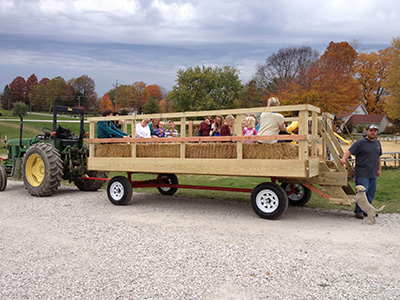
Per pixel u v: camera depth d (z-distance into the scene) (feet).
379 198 27.12
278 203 20.12
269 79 148.15
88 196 29.37
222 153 21.06
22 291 11.65
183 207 24.45
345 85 103.04
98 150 26.22
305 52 145.38
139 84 261.85
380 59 160.45
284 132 20.61
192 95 126.11
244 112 20.07
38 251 15.38
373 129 20.66
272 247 15.66
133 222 20.21
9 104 343.46
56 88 309.63
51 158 28.37
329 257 14.46
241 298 11.07
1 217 21.67
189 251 15.19
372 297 11.12
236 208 24.03
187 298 11.09
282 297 11.13
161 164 22.98
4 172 31.96
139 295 11.30
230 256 14.56
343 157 21.13
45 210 23.65
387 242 16.38
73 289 11.75
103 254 14.94
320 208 24.07
